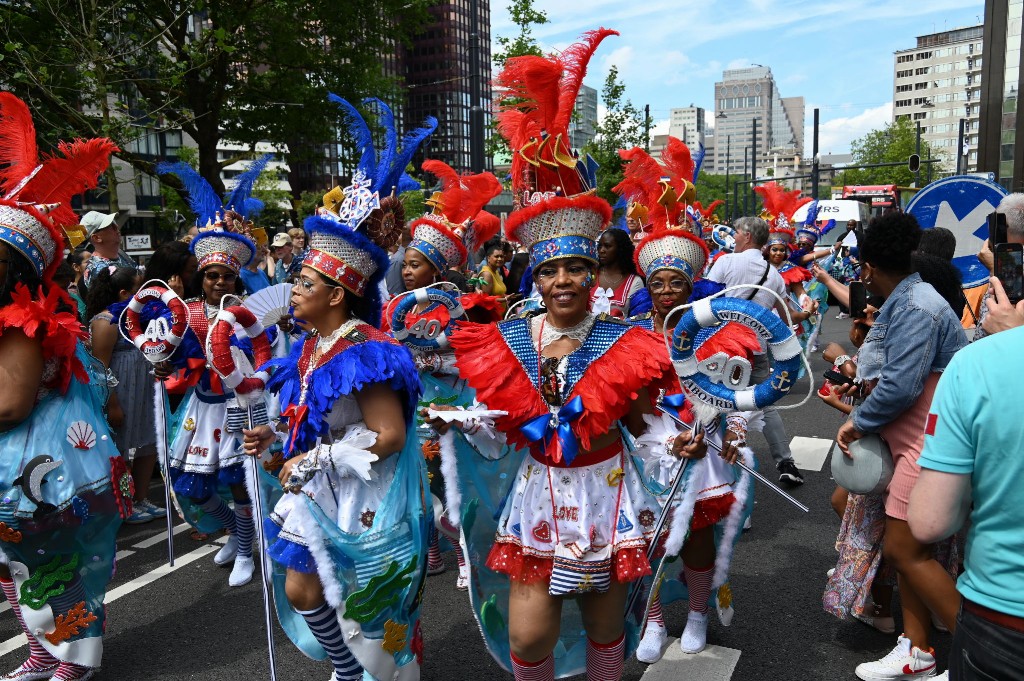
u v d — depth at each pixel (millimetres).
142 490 5648
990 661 1791
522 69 2621
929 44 167250
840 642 3652
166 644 3799
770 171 46594
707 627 3770
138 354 5527
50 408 3213
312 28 17000
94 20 10883
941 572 2977
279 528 2861
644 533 2725
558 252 2582
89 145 3271
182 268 4984
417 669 2959
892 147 63250
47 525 3172
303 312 2809
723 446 2705
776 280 5551
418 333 4184
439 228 4508
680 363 2572
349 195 2893
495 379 2676
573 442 2588
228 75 16922
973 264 4887
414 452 2977
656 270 3832
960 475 1835
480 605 2865
